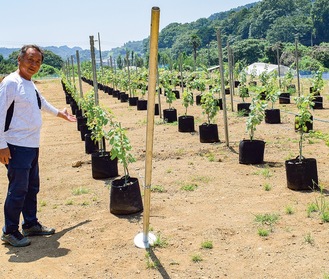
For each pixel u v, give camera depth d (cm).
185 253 448
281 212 547
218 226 513
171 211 579
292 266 407
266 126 1215
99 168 775
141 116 1681
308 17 13262
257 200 602
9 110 472
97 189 714
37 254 467
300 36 12444
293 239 465
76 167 891
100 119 768
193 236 489
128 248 469
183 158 884
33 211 524
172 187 687
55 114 534
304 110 662
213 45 9000
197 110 1686
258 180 698
